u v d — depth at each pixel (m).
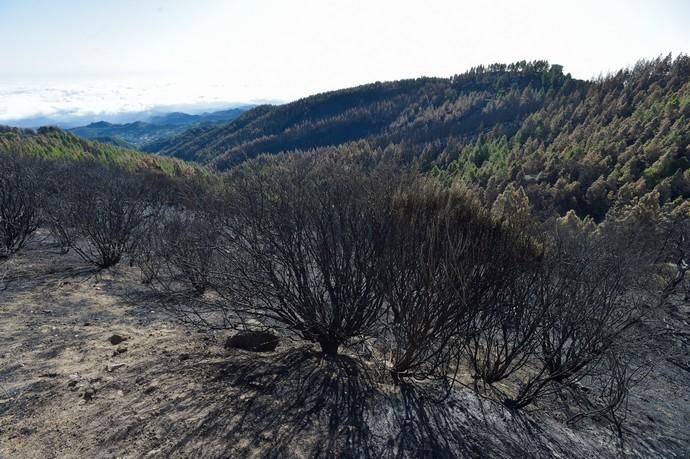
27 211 6.99
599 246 5.23
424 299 2.53
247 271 3.06
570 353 3.40
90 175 10.77
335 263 2.87
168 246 4.78
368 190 3.04
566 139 67.88
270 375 2.67
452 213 2.84
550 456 2.34
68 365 2.77
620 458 2.64
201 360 2.90
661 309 6.82
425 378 2.80
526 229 3.24
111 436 1.94
